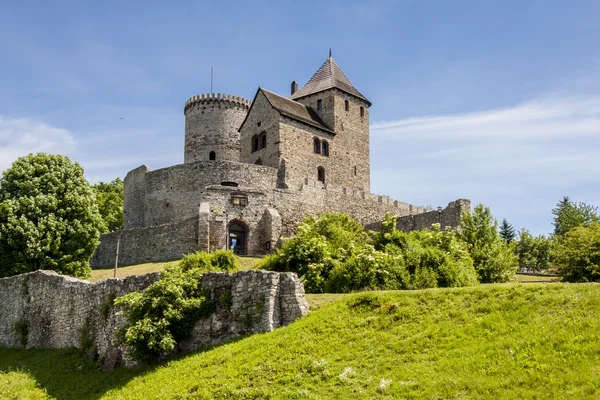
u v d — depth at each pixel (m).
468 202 51.31
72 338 29.47
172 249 51.19
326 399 16.48
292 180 63.22
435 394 15.43
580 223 64.31
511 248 41.09
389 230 34.75
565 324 17.11
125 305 24.89
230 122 79.88
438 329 18.81
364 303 21.72
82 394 22.67
